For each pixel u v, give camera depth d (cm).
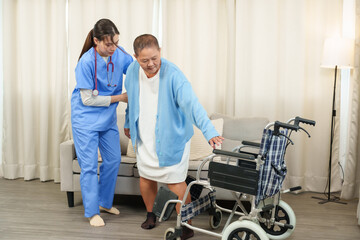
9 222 290
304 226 288
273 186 229
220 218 279
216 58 390
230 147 330
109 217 304
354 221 301
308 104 384
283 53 381
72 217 302
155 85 249
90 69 271
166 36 392
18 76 420
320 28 374
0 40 418
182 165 251
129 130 293
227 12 385
